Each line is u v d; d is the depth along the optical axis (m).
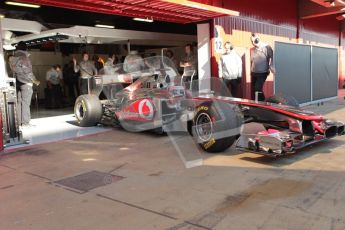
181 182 4.18
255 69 8.99
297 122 5.11
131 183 4.21
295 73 9.94
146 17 8.78
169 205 3.54
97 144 6.25
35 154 5.67
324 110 9.74
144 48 15.62
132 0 6.95
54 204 3.67
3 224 3.26
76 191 4.00
